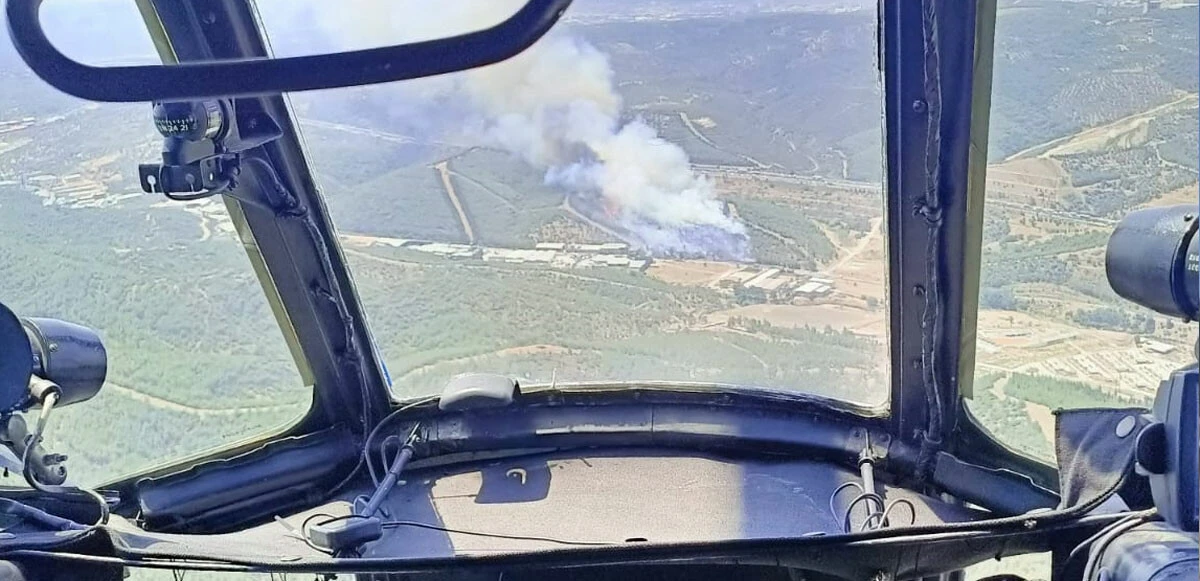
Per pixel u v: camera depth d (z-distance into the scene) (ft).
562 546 8.48
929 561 7.77
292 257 9.86
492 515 10.32
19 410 8.07
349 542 8.79
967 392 9.99
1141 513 7.06
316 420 11.32
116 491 10.41
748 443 11.09
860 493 10.40
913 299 9.44
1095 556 6.97
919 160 8.52
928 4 7.68
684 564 9.96
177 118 7.82
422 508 10.53
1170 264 6.34
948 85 8.04
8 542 7.44
